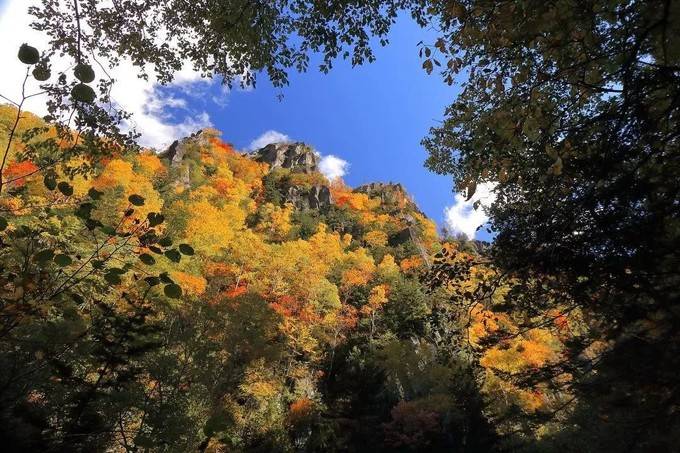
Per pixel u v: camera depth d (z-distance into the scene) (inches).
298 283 1656.0
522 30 125.3
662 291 176.4
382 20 227.9
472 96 163.2
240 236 1873.8
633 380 276.4
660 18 120.4
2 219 98.3
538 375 352.2
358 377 1061.1
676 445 295.3
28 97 81.8
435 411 892.6
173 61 251.6
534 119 126.5
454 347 301.4
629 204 152.4
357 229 3452.3
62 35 171.8
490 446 778.8
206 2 231.3
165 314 642.8
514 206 208.7
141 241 87.6
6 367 126.3
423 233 3476.9
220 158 3715.6
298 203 3695.9
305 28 234.2
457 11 132.9
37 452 128.9
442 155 307.4
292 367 1246.3
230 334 789.2
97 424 230.4
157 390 442.0
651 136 135.3
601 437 457.4
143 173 2276.1
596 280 180.5
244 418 842.2
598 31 136.7
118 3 221.3
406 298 1599.4
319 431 924.6
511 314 247.4
